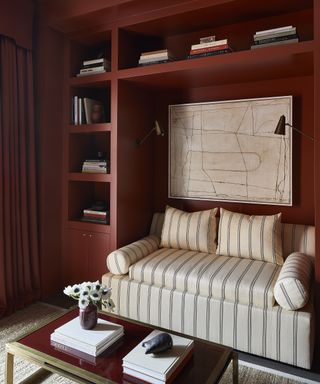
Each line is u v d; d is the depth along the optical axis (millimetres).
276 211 2908
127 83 3027
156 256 2734
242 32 2877
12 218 2824
